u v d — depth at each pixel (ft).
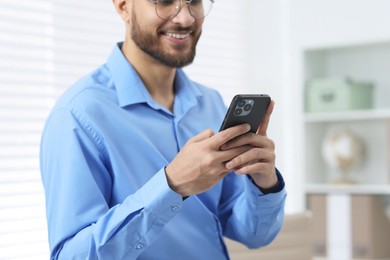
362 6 11.82
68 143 4.70
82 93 4.94
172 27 4.90
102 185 4.79
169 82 5.36
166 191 4.25
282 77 13.05
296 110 12.39
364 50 12.55
